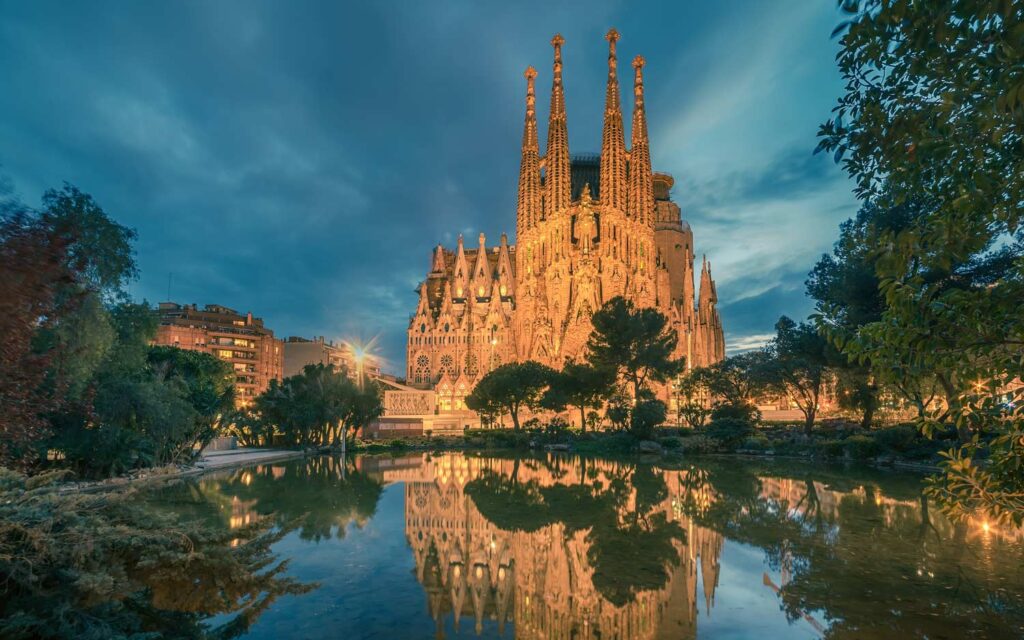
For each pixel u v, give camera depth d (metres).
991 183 6.04
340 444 65.56
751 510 22.69
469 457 56.34
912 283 6.88
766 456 54.62
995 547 15.95
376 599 11.75
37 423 7.42
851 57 6.64
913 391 8.39
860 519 20.53
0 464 8.23
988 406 7.09
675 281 160.38
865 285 39.09
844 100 7.02
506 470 41.38
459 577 13.55
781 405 104.00
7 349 6.16
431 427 102.06
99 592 6.21
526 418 114.06
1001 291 6.35
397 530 18.97
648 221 149.75
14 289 5.69
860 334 7.58
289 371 157.38
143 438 32.22
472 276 169.88
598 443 64.50
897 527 19.05
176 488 29.41
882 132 6.62
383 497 26.64
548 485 31.58
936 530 18.47
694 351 150.38
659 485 31.28
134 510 8.07
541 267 148.75
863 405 52.75
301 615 10.72
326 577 13.45
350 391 64.38
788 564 14.41
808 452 51.97
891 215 34.94
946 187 6.82
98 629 6.56
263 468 43.19
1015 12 4.59
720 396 83.88
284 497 26.42
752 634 9.73
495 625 10.40
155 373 40.50
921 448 41.59
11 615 6.05
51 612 6.29
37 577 6.25
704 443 59.19
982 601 11.27
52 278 6.10
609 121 147.50
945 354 6.96
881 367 7.52
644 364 72.25
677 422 89.88
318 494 27.53
